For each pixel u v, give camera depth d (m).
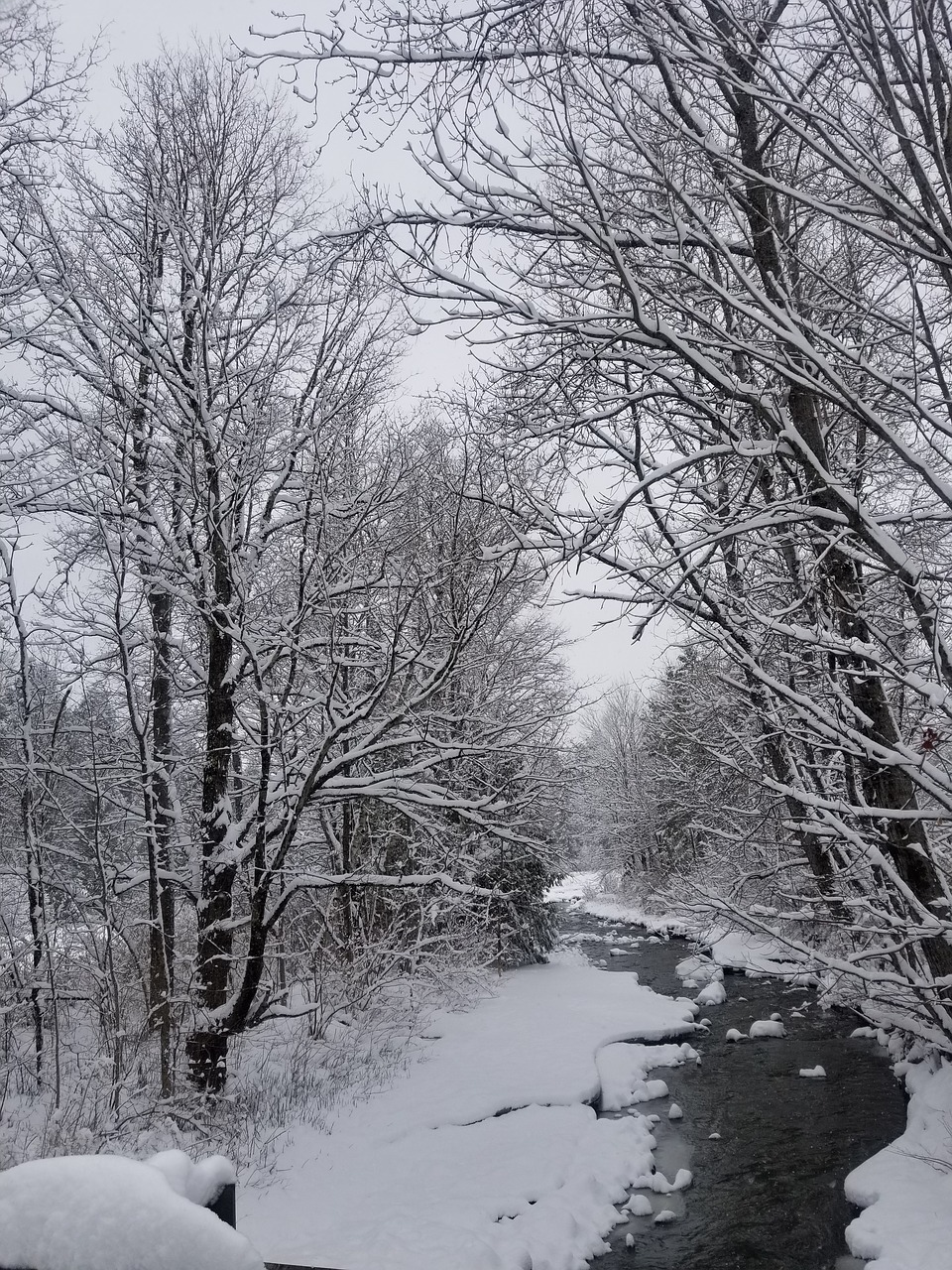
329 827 15.80
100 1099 8.76
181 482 11.49
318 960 14.73
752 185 6.96
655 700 28.05
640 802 34.28
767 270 6.85
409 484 12.39
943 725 6.88
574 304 7.30
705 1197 8.84
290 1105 10.45
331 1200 7.96
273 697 10.47
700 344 6.24
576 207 6.27
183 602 11.77
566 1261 7.34
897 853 8.59
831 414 9.23
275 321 12.05
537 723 12.16
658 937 29.58
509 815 14.24
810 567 6.33
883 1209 7.56
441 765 13.55
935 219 5.15
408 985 15.09
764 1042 14.61
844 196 6.90
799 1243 7.64
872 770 8.67
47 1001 10.09
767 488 9.20
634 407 7.04
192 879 10.98
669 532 7.27
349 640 10.83
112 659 11.16
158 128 11.87
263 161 12.25
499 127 5.30
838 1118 10.54
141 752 10.01
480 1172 8.78
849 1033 14.52
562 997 18.11
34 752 10.23
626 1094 11.93
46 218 10.77
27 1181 2.08
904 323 5.21
